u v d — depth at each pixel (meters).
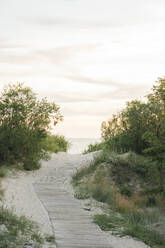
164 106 15.74
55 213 9.98
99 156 17.89
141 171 16.38
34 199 11.58
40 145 19.67
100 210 11.07
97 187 13.53
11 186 13.16
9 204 10.08
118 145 20.16
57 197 12.30
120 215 10.95
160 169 14.99
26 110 18.45
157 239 8.73
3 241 6.90
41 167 19.02
